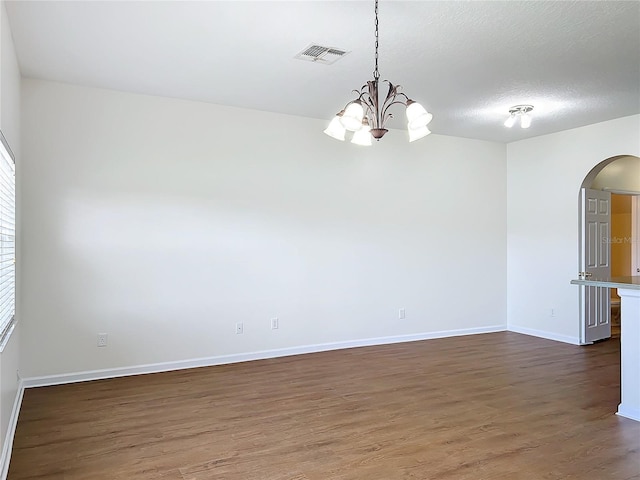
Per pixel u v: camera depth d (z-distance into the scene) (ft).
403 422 11.16
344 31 10.55
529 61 12.36
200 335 16.12
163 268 15.57
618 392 13.41
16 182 12.07
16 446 9.86
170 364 15.67
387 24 10.21
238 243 16.74
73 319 14.37
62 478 8.54
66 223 14.29
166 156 15.61
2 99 9.05
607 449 9.71
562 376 15.01
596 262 20.24
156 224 15.47
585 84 14.17
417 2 9.23
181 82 14.11
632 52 11.78
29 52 11.85
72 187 14.35
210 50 11.66
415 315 20.43
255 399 12.79
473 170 21.88
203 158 16.16
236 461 9.19
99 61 12.46
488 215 22.30
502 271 22.68
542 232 21.13
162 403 12.46
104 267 14.75
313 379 14.66
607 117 17.98
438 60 12.26
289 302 17.69
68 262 14.30
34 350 13.91
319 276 18.28
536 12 9.70
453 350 18.58
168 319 15.65
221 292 16.46
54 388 13.71
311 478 8.53
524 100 15.76
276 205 17.42
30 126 13.85
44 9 9.59
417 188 20.45
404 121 18.33
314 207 18.15
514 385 14.06
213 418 11.41
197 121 16.06
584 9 9.59
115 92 14.89
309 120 18.06
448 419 11.35
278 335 17.49
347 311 18.88
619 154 18.12
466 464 9.05
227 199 16.56
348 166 18.86
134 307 15.16
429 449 9.71
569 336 20.02
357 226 19.06
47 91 14.05
